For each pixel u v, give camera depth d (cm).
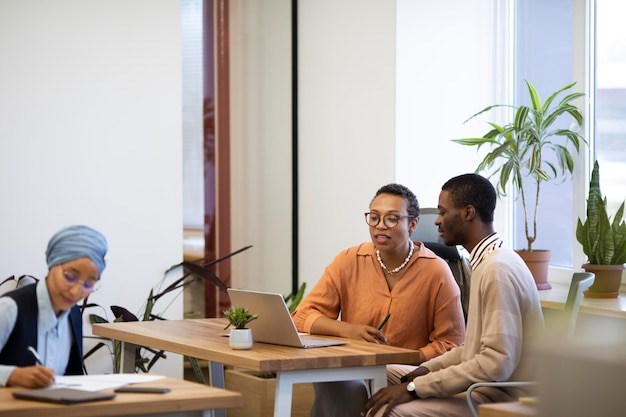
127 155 578
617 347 182
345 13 614
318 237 639
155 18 586
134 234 579
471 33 598
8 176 548
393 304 422
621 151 525
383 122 586
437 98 589
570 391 180
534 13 584
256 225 653
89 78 568
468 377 341
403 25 580
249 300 374
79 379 276
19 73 552
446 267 427
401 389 353
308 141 648
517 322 343
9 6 549
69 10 564
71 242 288
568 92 559
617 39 527
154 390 257
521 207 598
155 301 564
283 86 657
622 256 481
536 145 524
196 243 636
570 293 372
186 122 632
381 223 417
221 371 469
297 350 354
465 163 596
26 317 287
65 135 562
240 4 648
